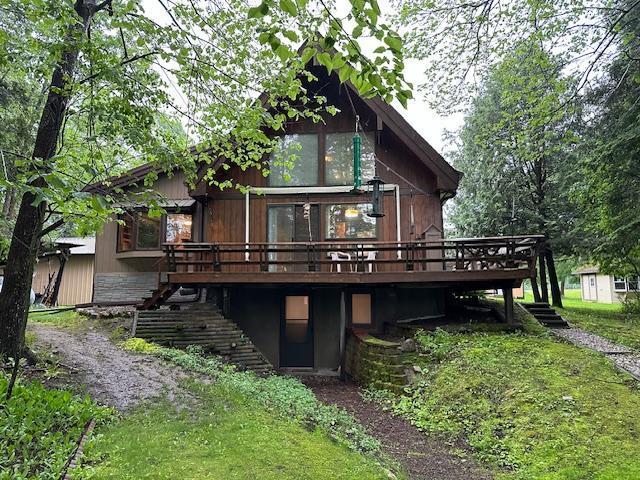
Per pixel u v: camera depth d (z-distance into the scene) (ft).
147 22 18.31
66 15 15.28
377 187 32.07
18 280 20.03
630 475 14.53
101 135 20.40
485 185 58.39
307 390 25.73
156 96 21.02
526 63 24.67
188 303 37.11
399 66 8.75
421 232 38.47
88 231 14.14
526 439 17.99
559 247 54.54
